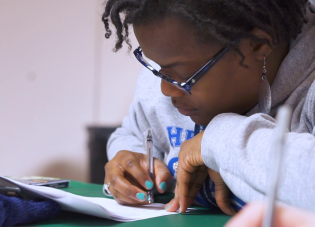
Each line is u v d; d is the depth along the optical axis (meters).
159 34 0.62
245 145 0.52
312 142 0.45
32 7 2.26
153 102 1.01
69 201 0.59
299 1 0.68
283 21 0.68
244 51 0.65
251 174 0.48
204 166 0.70
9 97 2.22
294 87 0.72
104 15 0.77
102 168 2.18
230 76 0.66
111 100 2.37
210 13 0.61
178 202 0.70
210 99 0.68
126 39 0.74
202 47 0.63
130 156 0.84
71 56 2.37
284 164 0.44
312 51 0.72
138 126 1.13
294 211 0.23
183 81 0.66
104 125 2.36
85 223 0.58
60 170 2.34
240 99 0.70
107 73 2.36
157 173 0.82
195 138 0.66
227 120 0.60
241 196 0.50
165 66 0.66
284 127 0.19
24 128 2.27
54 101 2.34
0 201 0.54
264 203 0.23
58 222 0.59
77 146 2.37
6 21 2.19
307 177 0.42
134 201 0.75
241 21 0.62
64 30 2.34
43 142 2.32
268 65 0.72
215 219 0.62
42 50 2.30
